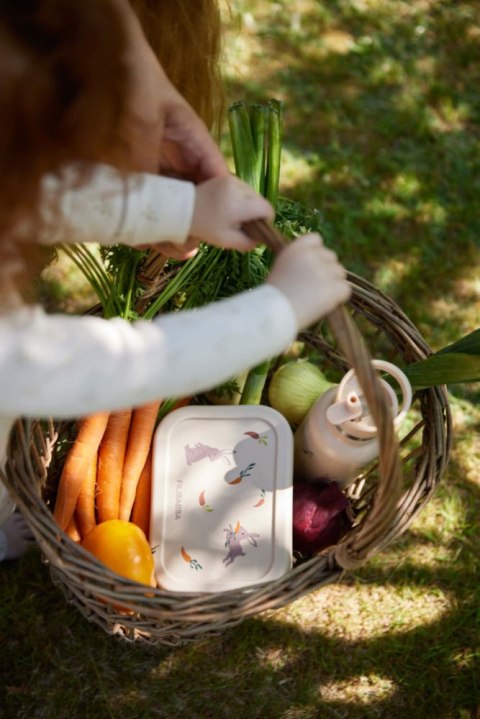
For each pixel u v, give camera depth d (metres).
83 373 0.80
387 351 1.79
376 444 1.21
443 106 2.21
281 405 1.38
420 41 2.33
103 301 1.28
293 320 0.84
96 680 1.42
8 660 1.43
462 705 1.42
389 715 1.41
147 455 1.30
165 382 0.82
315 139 2.11
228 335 0.82
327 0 2.38
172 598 1.02
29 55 0.72
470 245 1.96
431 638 1.48
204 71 1.15
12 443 1.11
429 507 1.61
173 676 1.43
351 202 2.01
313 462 1.26
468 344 1.27
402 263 1.93
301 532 1.25
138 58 0.88
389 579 1.53
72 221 0.90
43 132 0.73
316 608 1.50
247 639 1.46
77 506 1.28
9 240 0.77
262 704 1.41
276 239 0.89
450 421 1.20
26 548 1.52
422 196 2.03
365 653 1.46
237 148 1.27
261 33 2.28
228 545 1.21
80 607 1.20
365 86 2.22
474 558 1.57
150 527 1.24
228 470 1.24
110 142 0.78
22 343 0.79
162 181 0.93
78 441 1.25
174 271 1.34
